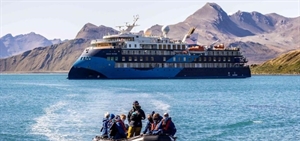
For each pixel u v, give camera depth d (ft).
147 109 319.68
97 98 428.97
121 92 529.45
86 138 193.67
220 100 415.44
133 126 155.53
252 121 252.62
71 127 224.33
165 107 334.24
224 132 212.02
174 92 535.60
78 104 360.28
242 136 201.05
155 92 531.50
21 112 299.79
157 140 145.18
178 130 217.77
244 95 497.46
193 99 423.64
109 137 155.84
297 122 249.14
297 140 191.62
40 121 248.11
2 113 293.84
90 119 256.32
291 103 385.91
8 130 214.90
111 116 160.86
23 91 587.68
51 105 354.13
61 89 615.98
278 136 201.46
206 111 308.40
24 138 193.47
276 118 267.80
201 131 214.90
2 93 544.62
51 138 193.06
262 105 363.56
